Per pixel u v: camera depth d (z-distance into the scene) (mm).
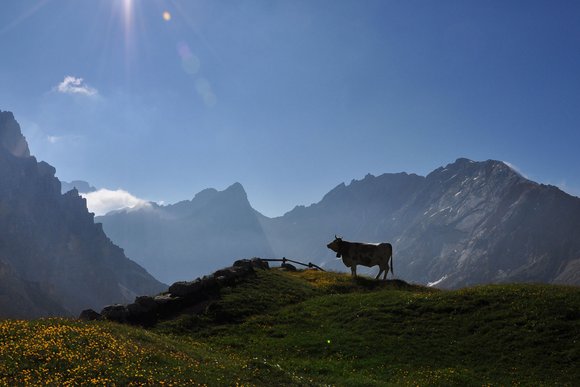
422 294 41500
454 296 39406
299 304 41812
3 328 23719
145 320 36594
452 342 32531
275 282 47094
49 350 21281
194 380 20969
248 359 28672
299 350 32219
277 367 26797
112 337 24969
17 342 21797
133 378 19812
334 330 35594
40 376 18656
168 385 19688
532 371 28422
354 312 38406
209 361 25375
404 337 33625
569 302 35781
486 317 35156
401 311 37812
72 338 23578
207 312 38281
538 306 35719
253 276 47750
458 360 30234
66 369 19766
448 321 35562
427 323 35594
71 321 27672
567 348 30484
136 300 37719
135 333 27531
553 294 37719
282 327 36500
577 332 31891
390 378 27828
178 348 26922
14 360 19797
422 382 26828
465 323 34938
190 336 34656
